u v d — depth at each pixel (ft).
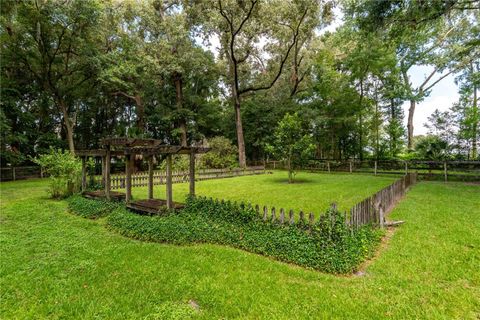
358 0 41.91
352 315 9.69
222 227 18.84
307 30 75.72
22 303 10.95
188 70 89.40
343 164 73.05
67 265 14.40
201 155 71.87
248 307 10.31
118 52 71.87
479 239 16.98
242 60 84.43
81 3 55.26
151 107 102.68
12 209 27.84
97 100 90.48
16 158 62.23
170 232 18.61
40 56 65.00
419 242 16.78
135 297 11.18
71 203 28.76
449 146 59.16
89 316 10.01
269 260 14.87
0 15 54.13
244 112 98.02
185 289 11.73
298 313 9.88
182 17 78.89
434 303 10.32
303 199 32.45
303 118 82.64
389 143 82.28
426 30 59.36
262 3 69.87
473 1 38.14
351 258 13.74
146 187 45.98
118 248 16.87
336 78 79.97
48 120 82.02
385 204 23.76
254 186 45.24
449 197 31.99
